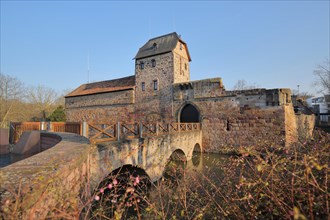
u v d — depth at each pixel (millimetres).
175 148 11102
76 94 24812
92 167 4836
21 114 26969
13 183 1664
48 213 1753
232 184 3688
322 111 36906
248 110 14641
